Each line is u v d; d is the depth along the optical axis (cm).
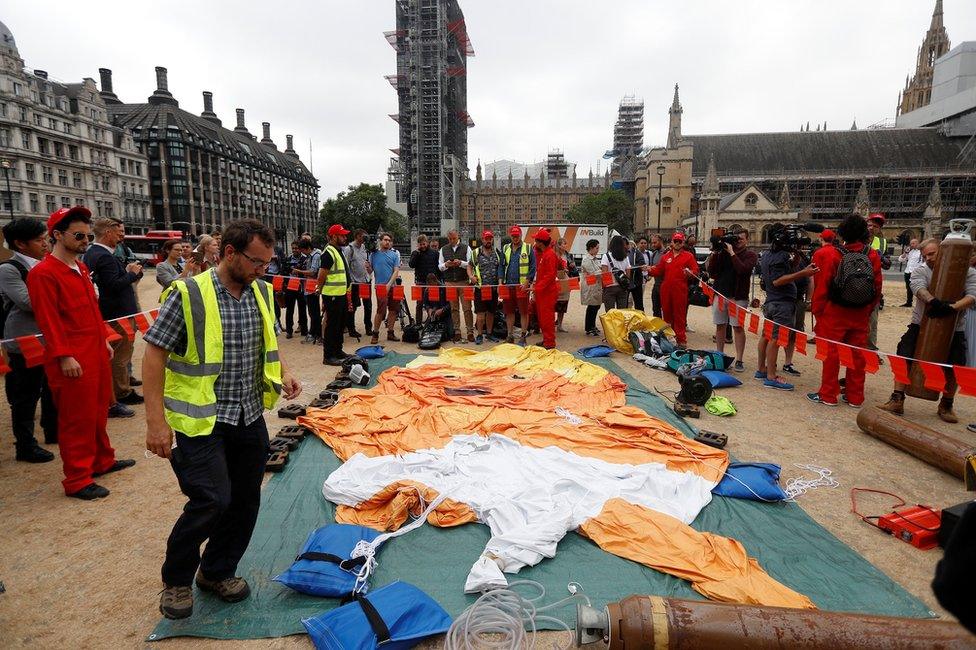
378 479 446
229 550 306
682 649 240
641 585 321
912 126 10581
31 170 6166
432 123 10019
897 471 497
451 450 506
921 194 8869
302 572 311
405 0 9919
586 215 9350
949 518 365
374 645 259
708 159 9588
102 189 7288
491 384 734
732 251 884
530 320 1186
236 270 280
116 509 421
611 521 374
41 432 611
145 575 337
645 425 565
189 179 8588
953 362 624
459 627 279
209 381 275
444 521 389
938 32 10600
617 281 1150
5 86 5850
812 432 597
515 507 398
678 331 1009
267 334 304
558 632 287
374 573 333
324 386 768
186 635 282
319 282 879
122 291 673
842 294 645
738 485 444
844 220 655
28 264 504
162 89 8856
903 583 333
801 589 321
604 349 972
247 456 301
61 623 293
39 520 402
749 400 718
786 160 9438
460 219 12050
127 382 687
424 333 1071
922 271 637
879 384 806
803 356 1010
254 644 277
